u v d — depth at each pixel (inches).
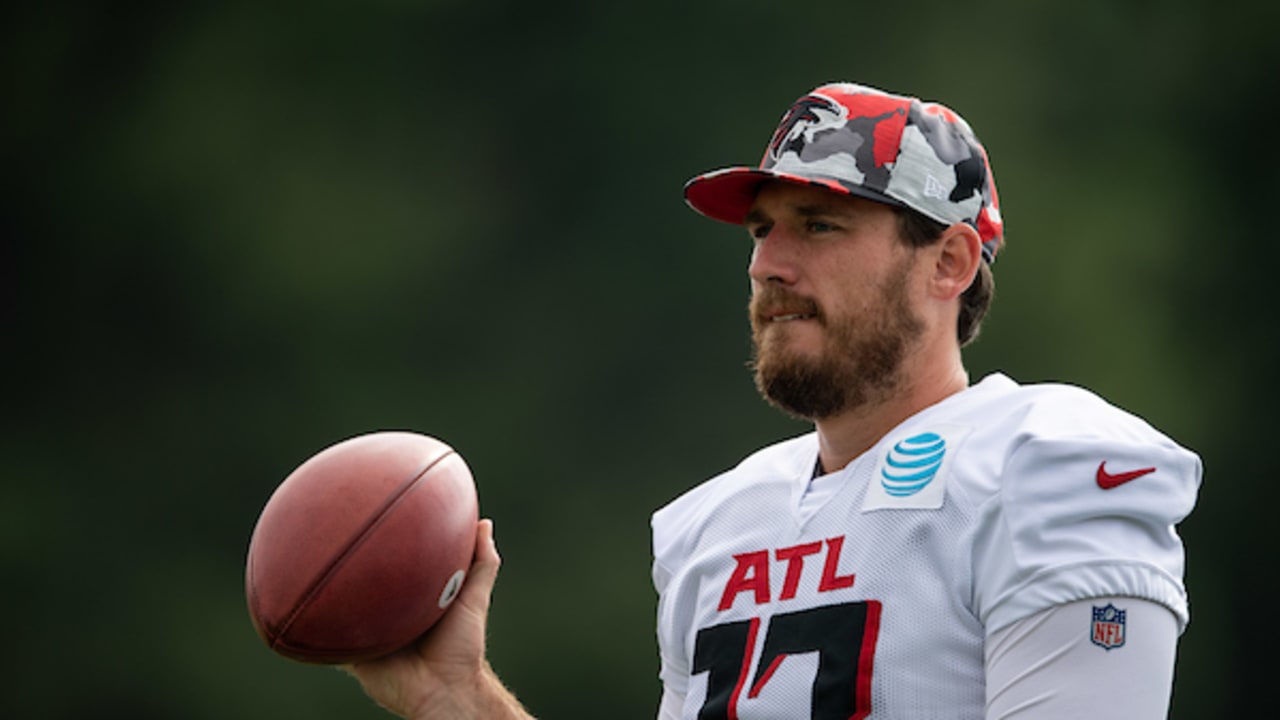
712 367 2691.9
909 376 483.5
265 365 2652.6
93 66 2746.1
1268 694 2561.5
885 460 467.2
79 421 2635.3
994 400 469.7
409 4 2807.6
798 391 482.3
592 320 2706.7
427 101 2780.5
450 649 482.3
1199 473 445.4
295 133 2738.7
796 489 486.9
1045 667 415.5
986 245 497.7
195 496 2605.8
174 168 2699.3
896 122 486.0
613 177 2770.7
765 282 488.7
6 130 2709.2
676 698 507.8
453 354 2669.8
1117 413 454.3
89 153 2721.5
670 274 2728.8
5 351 2645.2
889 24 2800.2
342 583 458.3
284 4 2778.1
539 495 2596.0
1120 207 2714.1
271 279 2669.8
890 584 445.1
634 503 2605.8
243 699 2445.9
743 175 495.8
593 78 2802.7
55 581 2539.4
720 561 490.3
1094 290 2645.2
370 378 2642.7
